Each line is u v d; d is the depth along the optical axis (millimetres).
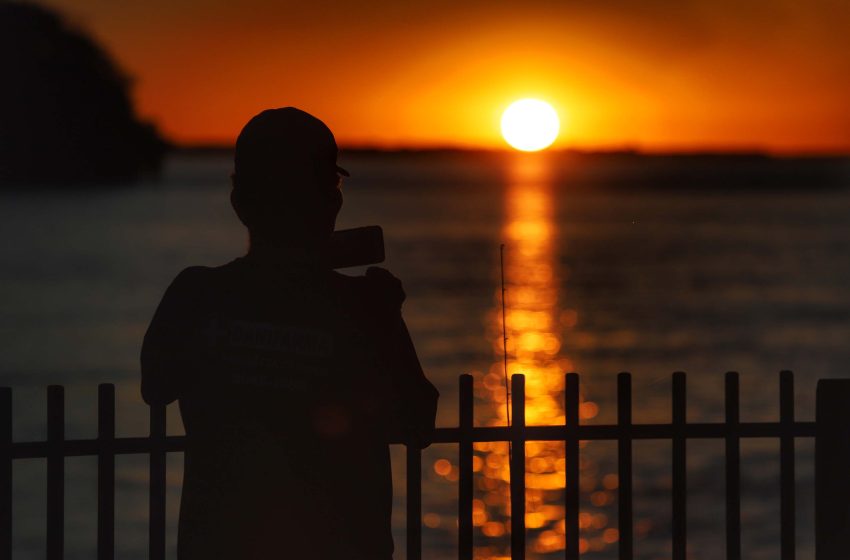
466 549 8180
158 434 7809
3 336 53469
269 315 5742
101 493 7715
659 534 21141
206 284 5840
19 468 26609
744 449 28016
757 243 119125
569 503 8367
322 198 5855
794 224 152625
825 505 8438
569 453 8367
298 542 5590
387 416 5812
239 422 5680
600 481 25406
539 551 19891
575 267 94562
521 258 102562
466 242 121062
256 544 5574
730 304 69250
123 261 90625
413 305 68312
